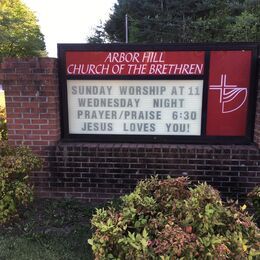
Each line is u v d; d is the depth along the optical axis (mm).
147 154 4629
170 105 4699
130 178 4691
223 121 4660
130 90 4715
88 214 4387
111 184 4727
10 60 4578
